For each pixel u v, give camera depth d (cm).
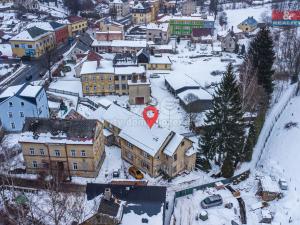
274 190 5441
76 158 5684
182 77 9888
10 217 4531
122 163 6309
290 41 11812
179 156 5850
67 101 8869
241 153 6138
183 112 8288
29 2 18650
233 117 5909
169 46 13388
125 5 19238
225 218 5069
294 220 5031
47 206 4856
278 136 7219
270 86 8325
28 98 6844
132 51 12544
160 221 4334
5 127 7088
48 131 5666
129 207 4503
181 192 5494
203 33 14600
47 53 10919
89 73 9056
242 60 12406
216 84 9612
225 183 5884
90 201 4628
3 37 13938
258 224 4972
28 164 5794
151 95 9350
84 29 15625
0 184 5450
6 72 10694
